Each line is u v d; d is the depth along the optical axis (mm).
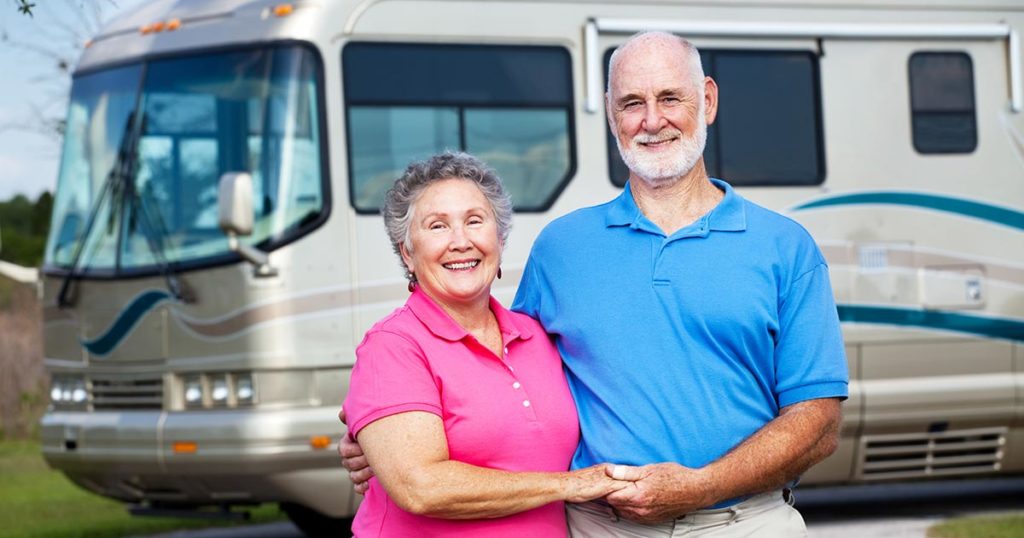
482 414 3797
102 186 9227
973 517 9938
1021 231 9898
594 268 4141
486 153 8938
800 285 4035
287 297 8508
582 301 4105
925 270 9688
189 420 8547
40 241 22766
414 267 3955
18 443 16297
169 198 8898
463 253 3869
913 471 9734
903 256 9648
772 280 4020
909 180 9703
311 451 8430
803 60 9562
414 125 8820
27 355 16844
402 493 3684
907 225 9680
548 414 3961
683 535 4008
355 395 3805
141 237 8938
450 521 3793
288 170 8602
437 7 8891
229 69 8812
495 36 8992
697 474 3830
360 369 3822
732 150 9383
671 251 4070
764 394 4059
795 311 4027
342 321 8578
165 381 8719
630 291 4066
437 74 8883
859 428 9492
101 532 10414
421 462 3693
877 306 9562
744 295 3986
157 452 8594
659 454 3959
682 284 4023
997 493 11492
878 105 9680
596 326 4062
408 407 3732
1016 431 9883
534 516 3867
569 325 4102
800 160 9516
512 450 3836
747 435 3998
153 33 9242
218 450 8422
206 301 8633
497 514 3730
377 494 3930
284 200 8578
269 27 8734
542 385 4012
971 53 9891
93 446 8914
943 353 9688
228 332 8539
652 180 4117
